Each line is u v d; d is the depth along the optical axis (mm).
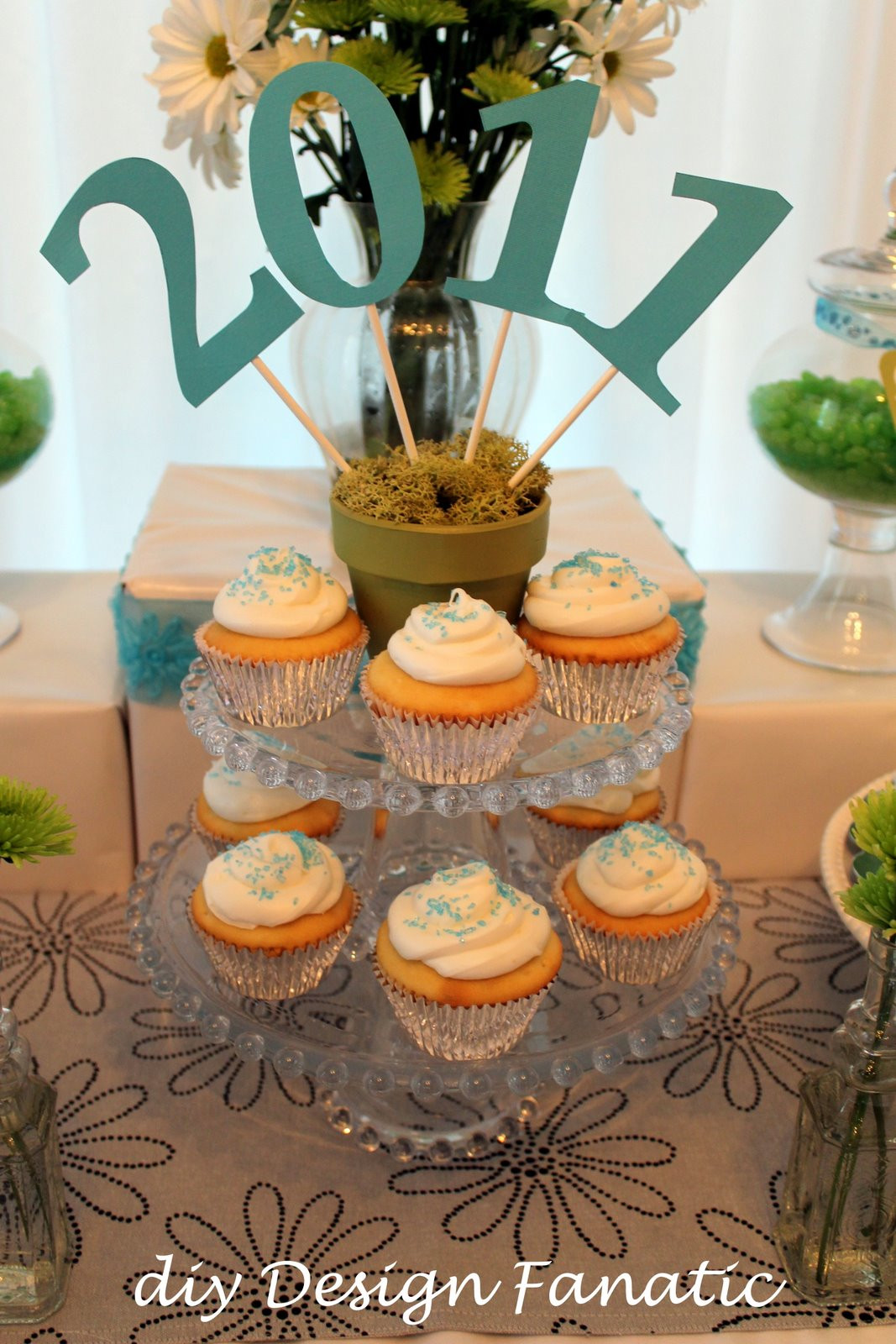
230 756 830
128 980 1079
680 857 938
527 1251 838
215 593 1088
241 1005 895
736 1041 1028
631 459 1833
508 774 853
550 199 775
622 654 883
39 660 1200
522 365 1193
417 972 832
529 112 752
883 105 1591
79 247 813
